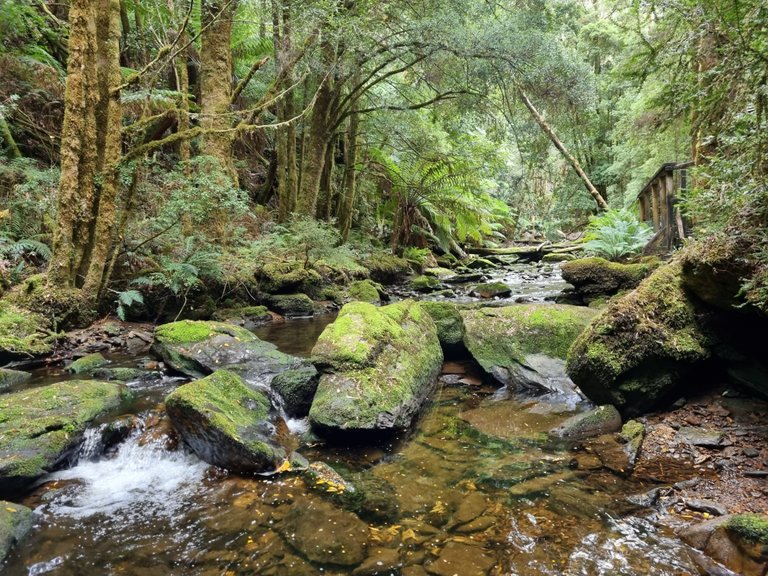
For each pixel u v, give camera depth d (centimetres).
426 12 789
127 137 582
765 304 227
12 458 260
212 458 283
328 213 1169
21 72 779
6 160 660
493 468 264
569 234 2155
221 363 433
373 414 305
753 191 209
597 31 1259
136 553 204
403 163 1316
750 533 178
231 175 761
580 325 429
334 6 698
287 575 186
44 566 197
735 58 221
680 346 299
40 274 529
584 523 208
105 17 532
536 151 1278
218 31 742
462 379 430
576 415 332
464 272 1328
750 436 261
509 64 799
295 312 749
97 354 464
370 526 215
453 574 182
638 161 1332
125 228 582
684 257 302
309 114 1061
